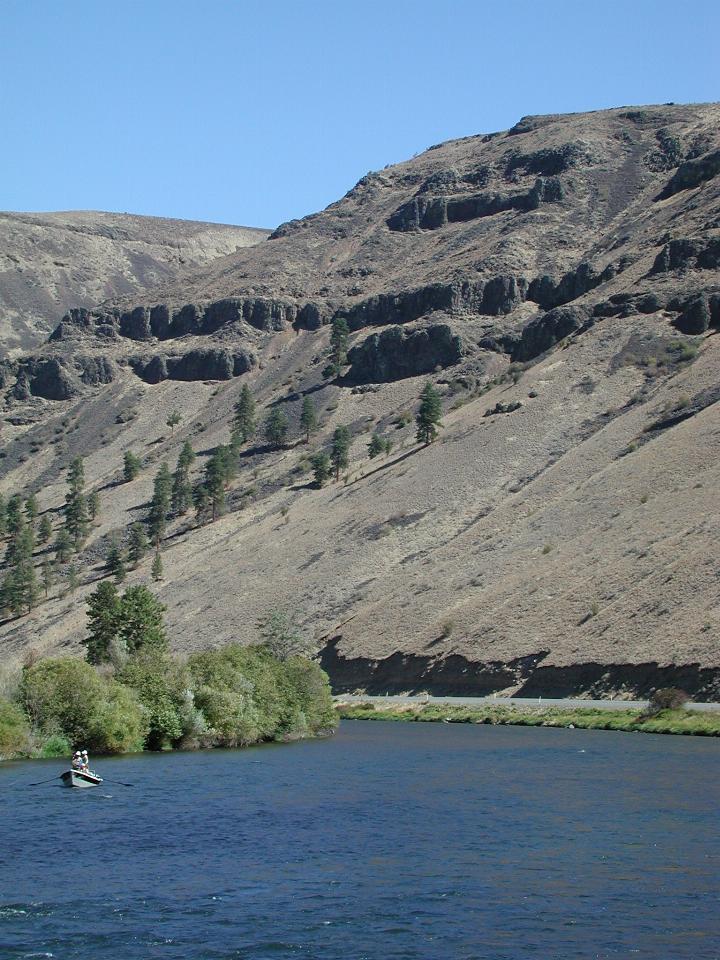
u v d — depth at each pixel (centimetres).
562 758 7925
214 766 7838
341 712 12600
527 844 5044
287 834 5362
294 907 4150
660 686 10288
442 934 3822
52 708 8556
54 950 3722
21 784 6969
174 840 5259
